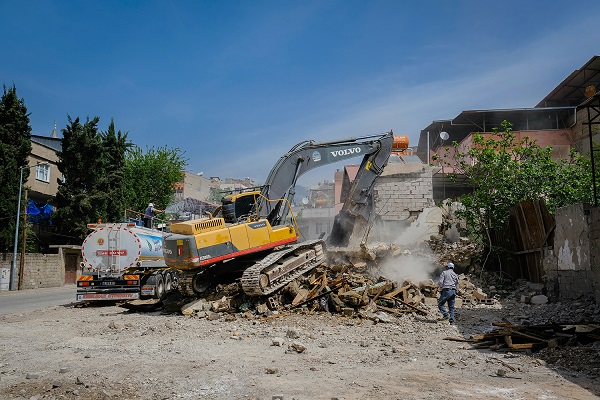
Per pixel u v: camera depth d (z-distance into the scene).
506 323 9.39
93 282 16.25
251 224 13.62
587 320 10.02
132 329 10.55
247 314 11.62
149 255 17.06
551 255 14.03
